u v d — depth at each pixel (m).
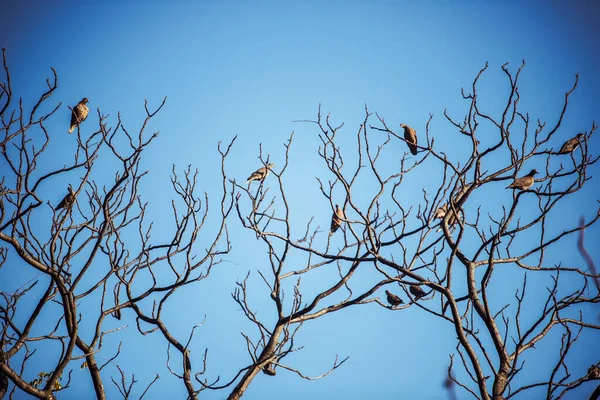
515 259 9.80
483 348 8.98
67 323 9.16
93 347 9.52
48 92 8.99
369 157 10.10
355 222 10.18
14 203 9.30
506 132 9.95
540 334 9.16
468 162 10.00
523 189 10.20
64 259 9.38
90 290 9.68
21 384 8.65
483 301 9.39
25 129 8.87
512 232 10.11
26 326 9.20
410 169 10.25
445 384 8.73
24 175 8.98
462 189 10.10
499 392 8.72
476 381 8.80
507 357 9.02
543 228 9.95
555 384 8.20
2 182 9.43
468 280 9.84
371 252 9.98
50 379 8.91
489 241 9.75
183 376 10.09
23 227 9.31
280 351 10.29
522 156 10.15
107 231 10.16
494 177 10.18
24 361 8.88
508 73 9.94
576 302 9.63
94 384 9.48
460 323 9.22
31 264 8.98
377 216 10.21
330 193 10.12
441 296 9.53
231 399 9.75
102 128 9.43
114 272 10.10
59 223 9.43
